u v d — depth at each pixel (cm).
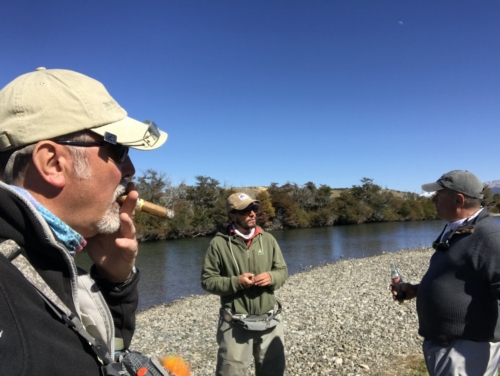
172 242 3566
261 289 351
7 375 80
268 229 5025
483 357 281
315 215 5456
